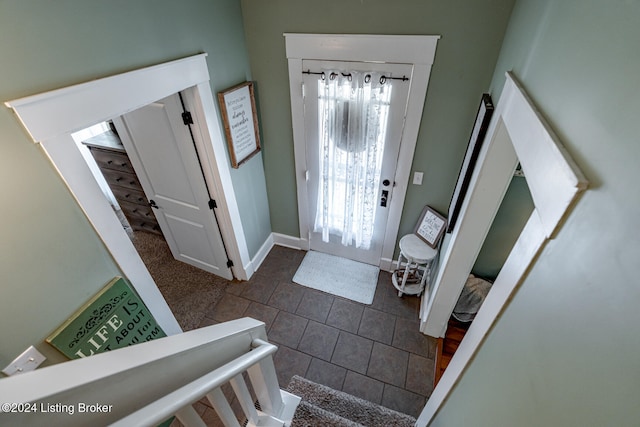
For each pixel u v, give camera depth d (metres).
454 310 2.62
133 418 0.47
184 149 2.29
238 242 2.84
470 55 1.93
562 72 0.83
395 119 2.34
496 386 0.86
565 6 0.89
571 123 0.71
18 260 1.19
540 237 0.74
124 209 3.61
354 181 2.72
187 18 1.79
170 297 2.95
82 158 1.34
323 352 2.49
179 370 0.68
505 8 1.73
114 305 1.59
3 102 1.07
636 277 0.39
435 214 2.61
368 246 3.10
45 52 1.17
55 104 1.21
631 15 0.52
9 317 1.19
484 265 2.60
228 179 2.48
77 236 1.39
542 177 0.78
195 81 1.92
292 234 3.46
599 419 0.43
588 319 0.49
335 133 2.53
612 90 0.55
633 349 0.38
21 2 1.07
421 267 2.91
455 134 2.25
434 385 2.27
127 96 1.51
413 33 1.98
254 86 2.55
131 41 1.50
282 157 2.90
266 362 1.22
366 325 2.69
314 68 2.31
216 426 1.99
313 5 2.06
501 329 0.91
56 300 1.35
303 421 1.58
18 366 1.25
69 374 0.43
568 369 0.52
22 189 1.17
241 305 2.88
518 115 1.11
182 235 3.01
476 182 1.68
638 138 0.44
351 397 2.09
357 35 2.08
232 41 2.20
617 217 0.46
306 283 3.10
